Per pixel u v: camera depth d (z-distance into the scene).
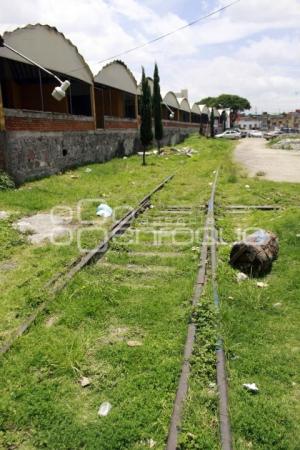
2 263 6.32
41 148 14.95
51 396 3.21
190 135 49.31
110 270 5.85
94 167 18.34
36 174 14.57
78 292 5.05
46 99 19.94
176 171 18.06
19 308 4.66
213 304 4.56
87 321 4.41
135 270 5.88
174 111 43.50
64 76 17.98
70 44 17.66
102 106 22.59
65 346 3.86
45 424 2.93
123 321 4.40
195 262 6.08
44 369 3.55
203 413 2.97
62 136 16.77
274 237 6.30
